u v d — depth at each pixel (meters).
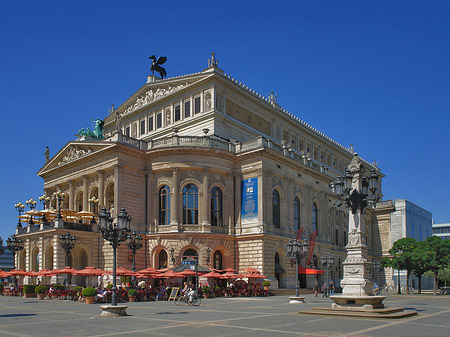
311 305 43.00
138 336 21.55
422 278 116.00
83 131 85.00
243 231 68.31
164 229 66.19
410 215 113.81
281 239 69.69
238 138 77.88
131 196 66.81
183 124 77.38
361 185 32.97
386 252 112.19
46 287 56.78
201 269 59.22
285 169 73.56
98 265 65.38
